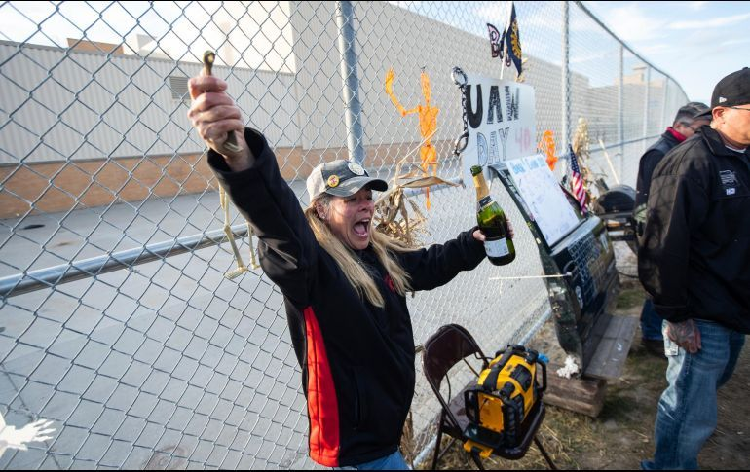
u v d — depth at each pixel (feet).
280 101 6.15
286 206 3.92
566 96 14.37
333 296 4.63
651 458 7.90
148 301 15.97
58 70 20.92
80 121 21.42
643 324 11.36
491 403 6.27
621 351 9.41
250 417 9.87
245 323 13.85
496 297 12.35
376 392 4.93
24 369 11.43
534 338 12.69
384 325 5.11
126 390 10.96
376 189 5.34
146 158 4.89
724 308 5.58
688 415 6.08
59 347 12.73
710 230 5.53
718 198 5.39
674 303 5.85
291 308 4.96
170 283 17.47
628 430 8.67
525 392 6.47
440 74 9.56
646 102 24.44
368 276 5.08
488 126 9.53
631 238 15.20
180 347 12.78
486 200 5.99
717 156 5.35
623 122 22.59
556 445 8.54
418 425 9.01
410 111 7.74
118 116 22.62
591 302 9.02
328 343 4.76
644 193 9.84
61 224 4.33
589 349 9.16
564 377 9.25
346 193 4.90
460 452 8.65
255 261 5.82
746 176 5.29
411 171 6.89
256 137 3.73
